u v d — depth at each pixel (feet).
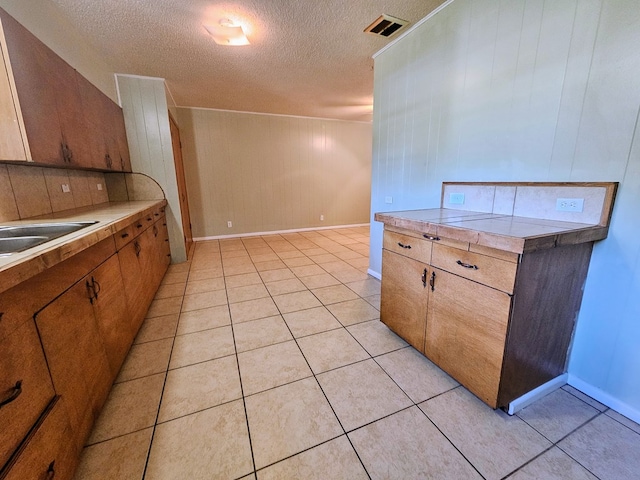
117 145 9.68
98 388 4.26
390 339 6.42
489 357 4.20
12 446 2.46
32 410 2.76
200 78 10.94
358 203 20.88
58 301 3.39
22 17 5.29
